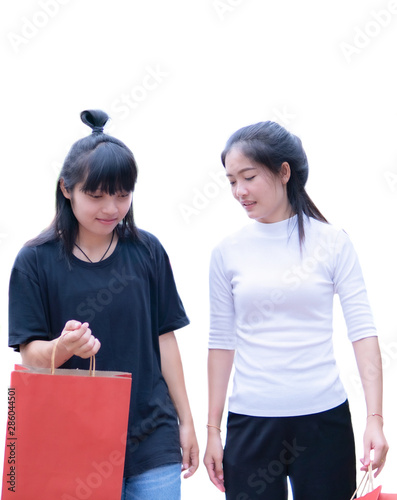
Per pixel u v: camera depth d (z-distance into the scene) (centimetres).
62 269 283
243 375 299
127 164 269
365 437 287
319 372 292
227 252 314
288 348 293
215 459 307
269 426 290
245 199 303
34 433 254
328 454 289
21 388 254
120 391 257
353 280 303
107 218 272
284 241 307
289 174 308
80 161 270
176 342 312
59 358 260
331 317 303
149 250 298
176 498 278
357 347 299
